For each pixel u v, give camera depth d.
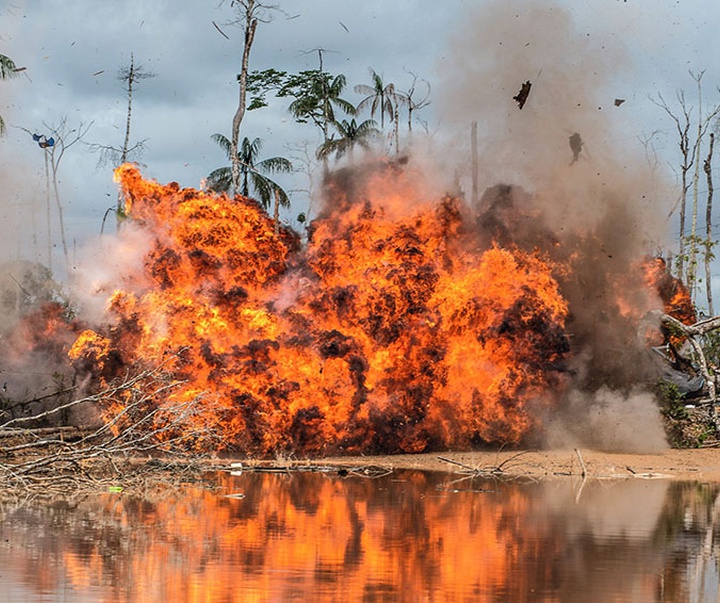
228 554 28.62
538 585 25.17
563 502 41.16
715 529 34.31
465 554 29.25
